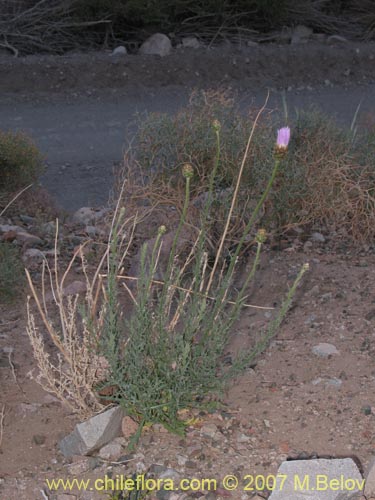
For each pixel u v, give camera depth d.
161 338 3.69
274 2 16.48
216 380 3.79
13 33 15.52
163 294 3.71
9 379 4.27
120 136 11.66
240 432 3.72
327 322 4.82
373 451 3.57
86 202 9.22
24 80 13.83
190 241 5.77
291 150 6.48
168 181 6.20
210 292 5.09
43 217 7.62
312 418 3.81
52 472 3.52
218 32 16.23
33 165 8.19
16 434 3.79
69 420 3.88
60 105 13.22
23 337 4.75
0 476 3.51
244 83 14.66
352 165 6.48
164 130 6.35
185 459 3.53
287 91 14.45
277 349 4.50
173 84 14.40
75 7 16.00
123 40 16.09
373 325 4.73
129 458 3.56
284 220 6.28
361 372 4.21
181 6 16.16
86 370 3.79
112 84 14.10
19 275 5.47
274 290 5.35
